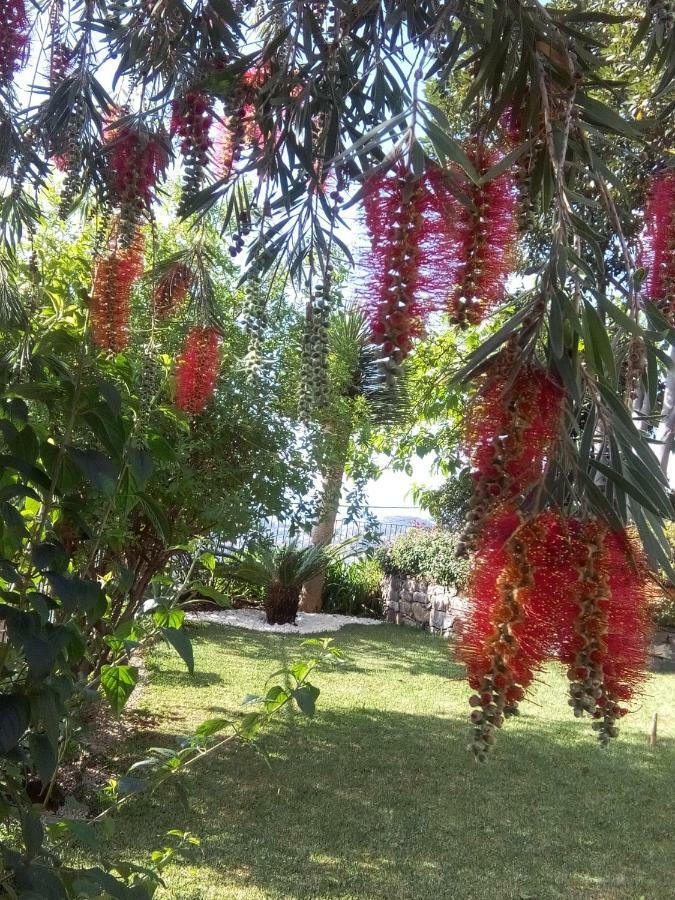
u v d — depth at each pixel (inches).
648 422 44.0
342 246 60.1
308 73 61.7
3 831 64.3
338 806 143.9
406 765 170.1
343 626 388.2
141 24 73.8
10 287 84.3
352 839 130.0
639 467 30.1
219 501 163.5
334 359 154.3
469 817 143.3
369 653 312.2
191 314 109.0
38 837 45.3
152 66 74.4
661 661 295.7
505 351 31.4
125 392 63.9
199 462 167.8
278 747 176.6
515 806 149.9
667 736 203.2
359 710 215.3
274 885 111.5
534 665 26.6
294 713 203.6
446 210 32.4
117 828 124.2
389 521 465.7
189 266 81.0
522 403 29.9
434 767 169.9
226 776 154.1
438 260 32.0
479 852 128.8
